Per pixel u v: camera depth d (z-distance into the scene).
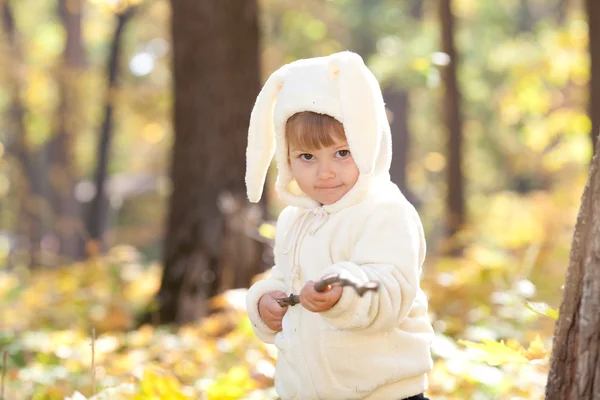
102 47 30.38
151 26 27.95
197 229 8.69
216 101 8.81
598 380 2.66
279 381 2.93
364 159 2.67
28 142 25.92
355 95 2.68
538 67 17.47
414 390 2.81
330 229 2.79
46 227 27.28
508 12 31.62
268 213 9.06
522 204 22.02
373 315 2.58
